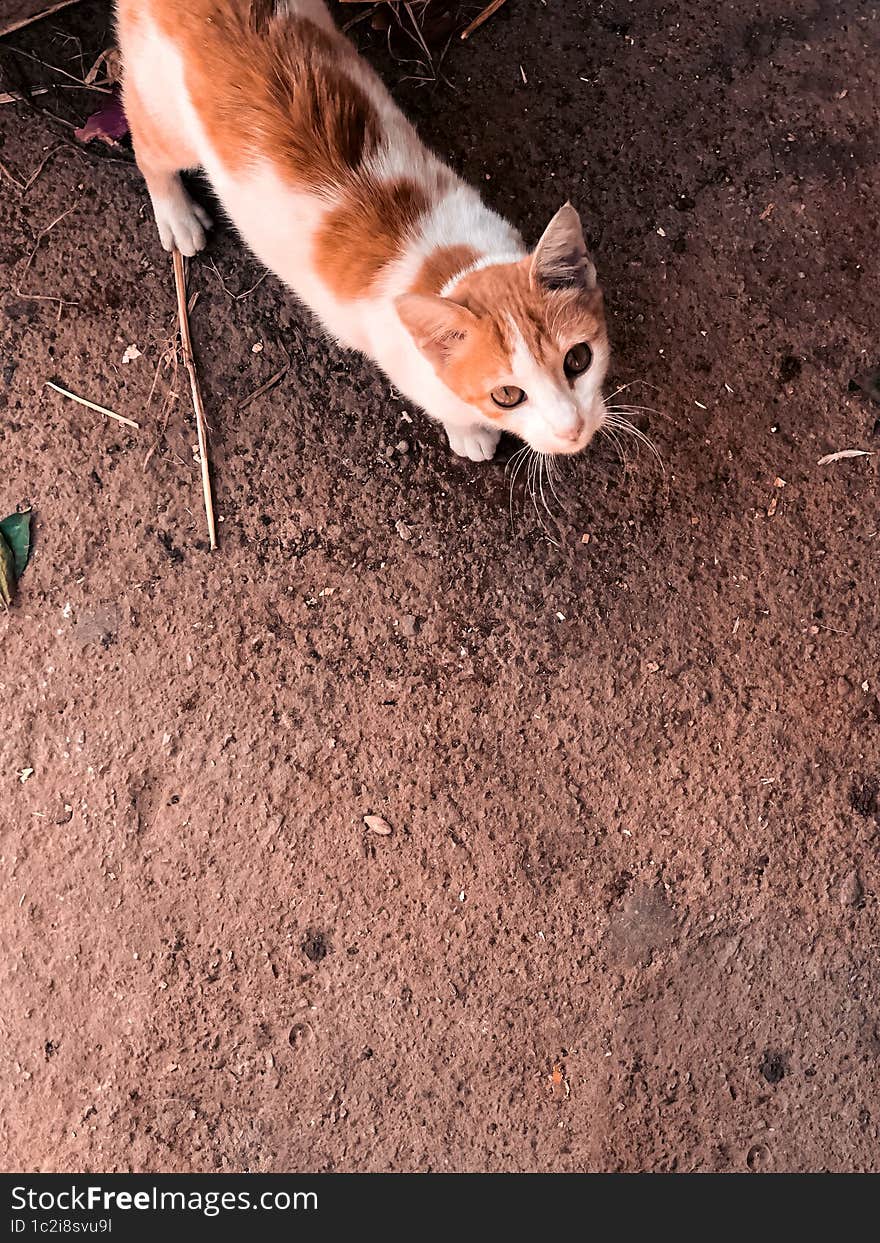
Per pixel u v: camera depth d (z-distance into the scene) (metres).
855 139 0.89
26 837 0.88
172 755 0.89
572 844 0.87
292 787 0.88
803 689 0.87
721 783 0.87
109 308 0.90
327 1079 0.86
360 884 0.87
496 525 0.89
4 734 0.89
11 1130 0.86
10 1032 0.87
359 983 0.87
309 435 0.89
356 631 0.89
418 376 0.77
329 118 0.73
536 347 0.70
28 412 0.90
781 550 0.88
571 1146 0.85
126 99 0.80
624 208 0.89
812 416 0.88
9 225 0.90
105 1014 0.87
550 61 0.90
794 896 0.86
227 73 0.73
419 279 0.74
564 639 0.88
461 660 0.88
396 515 0.89
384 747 0.88
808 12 0.89
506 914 0.87
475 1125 0.85
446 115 0.90
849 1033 0.85
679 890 0.87
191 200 0.89
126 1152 0.86
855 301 0.88
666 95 0.89
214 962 0.87
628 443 0.88
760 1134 0.85
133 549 0.89
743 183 0.89
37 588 0.89
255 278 0.90
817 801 0.87
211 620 0.89
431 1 0.90
